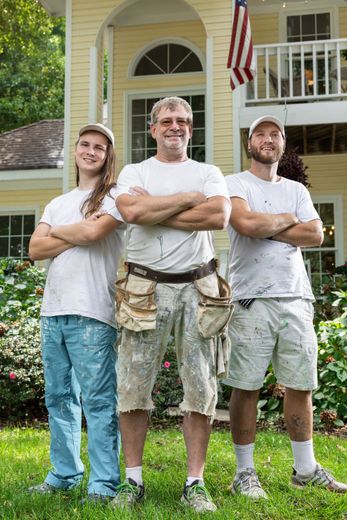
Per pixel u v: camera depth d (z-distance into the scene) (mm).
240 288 3221
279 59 9148
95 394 2973
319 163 11195
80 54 10133
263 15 11602
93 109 9984
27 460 3861
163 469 3666
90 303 2998
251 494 2973
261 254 3193
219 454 4055
